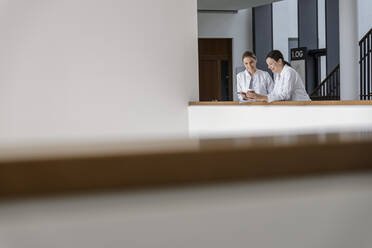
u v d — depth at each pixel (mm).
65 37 6281
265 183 584
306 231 611
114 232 530
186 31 6875
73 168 502
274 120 5125
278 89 5137
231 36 14844
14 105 6078
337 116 4328
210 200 561
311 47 14828
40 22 6160
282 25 15328
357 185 627
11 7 6027
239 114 5730
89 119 6414
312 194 606
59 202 512
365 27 13695
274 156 575
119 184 518
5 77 6043
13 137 6078
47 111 6223
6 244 503
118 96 6547
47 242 513
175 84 6824
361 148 618
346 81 7875
